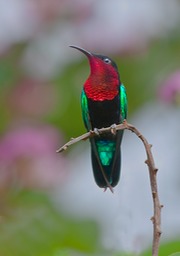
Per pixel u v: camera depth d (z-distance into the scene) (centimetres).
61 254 727
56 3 1304
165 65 1295
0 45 1289
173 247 709
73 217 1005
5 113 1255
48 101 1261
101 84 822
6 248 836
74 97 1268
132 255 610
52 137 1157
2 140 1132
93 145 762
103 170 763
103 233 931
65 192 1127
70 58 1307
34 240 863
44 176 1109
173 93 1132
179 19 1327
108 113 827
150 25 1320
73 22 1309
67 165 1153
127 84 1284
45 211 955
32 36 1302
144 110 1275
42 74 1288
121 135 761
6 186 1075
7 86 1271
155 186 502
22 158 1103
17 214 909
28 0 1306
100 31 1297
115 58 1293
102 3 1323
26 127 1181
